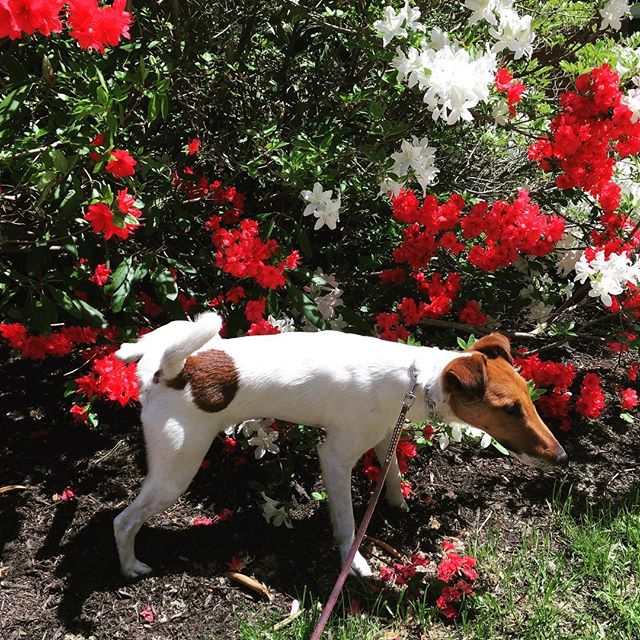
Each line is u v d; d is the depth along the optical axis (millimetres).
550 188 1725
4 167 1098
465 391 958
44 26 802
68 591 1038
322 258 1681
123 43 1391
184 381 1005
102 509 1190
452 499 1279
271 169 1455
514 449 1026
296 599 1052
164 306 1242
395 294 1551
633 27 2439
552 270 1826
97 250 1361
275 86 1591
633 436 1471
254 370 1029
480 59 1123
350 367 1044
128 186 1261
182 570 1087
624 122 1307
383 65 1494
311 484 1285
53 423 1383
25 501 1196
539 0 1569
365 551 1158
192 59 1507
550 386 1519
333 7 1430
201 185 1394
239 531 1171
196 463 1033
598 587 1088
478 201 1628
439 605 1027
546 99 1472
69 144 1104
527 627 1020
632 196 1433
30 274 1171
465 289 1560
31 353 1228
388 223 1625
